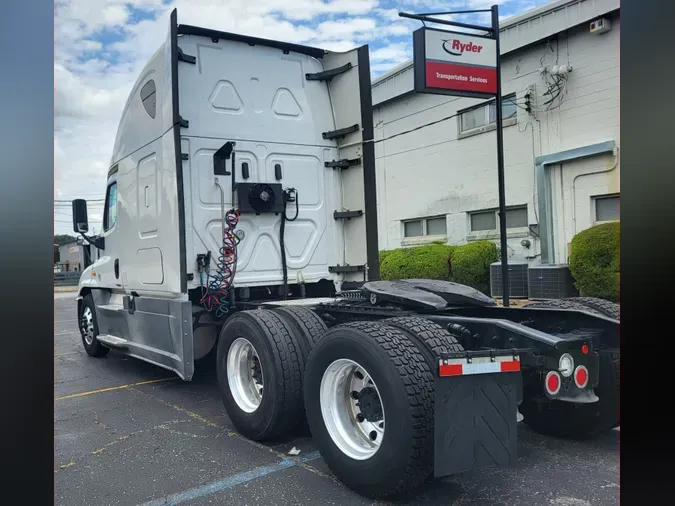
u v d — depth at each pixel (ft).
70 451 13.78
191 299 18.38
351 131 20.01
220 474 12.08
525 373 11.75
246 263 18.56
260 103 19.20
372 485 10.27
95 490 11.42
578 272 30.25
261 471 12.18
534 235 36.09
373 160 19.56
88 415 16.99
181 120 17.22
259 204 18.52
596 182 32.65
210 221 17.89
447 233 42.45
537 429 14.55
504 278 24.11
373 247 19.57
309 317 14.10
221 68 18.51
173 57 15.87
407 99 45.16
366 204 19.72
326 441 11.39
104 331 24.26
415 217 45.14
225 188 18.19
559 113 34.14
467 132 40.32
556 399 11.69
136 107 19.43
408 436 9.59
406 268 40.34
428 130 43.50
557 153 34.01
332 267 20.36
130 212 20.25
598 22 31.19
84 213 23.68
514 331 11.30
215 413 16.89
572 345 11.45
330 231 20.51
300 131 19.98
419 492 10.92
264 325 13.44
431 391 9.80
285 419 13.21
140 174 19.20
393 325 11.04
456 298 14.57
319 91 20.66
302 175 19.93
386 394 9.87
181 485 11.55
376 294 14.64
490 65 25.70
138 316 19.71
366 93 19.53
